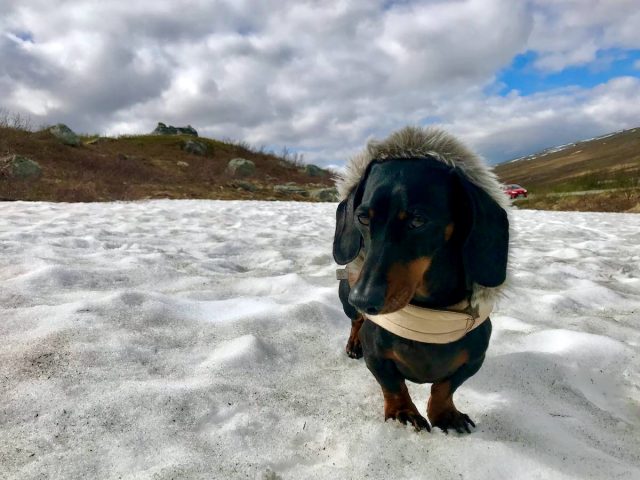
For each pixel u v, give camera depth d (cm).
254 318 87
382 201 46
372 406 62
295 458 51
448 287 49
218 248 155
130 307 86
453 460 50
